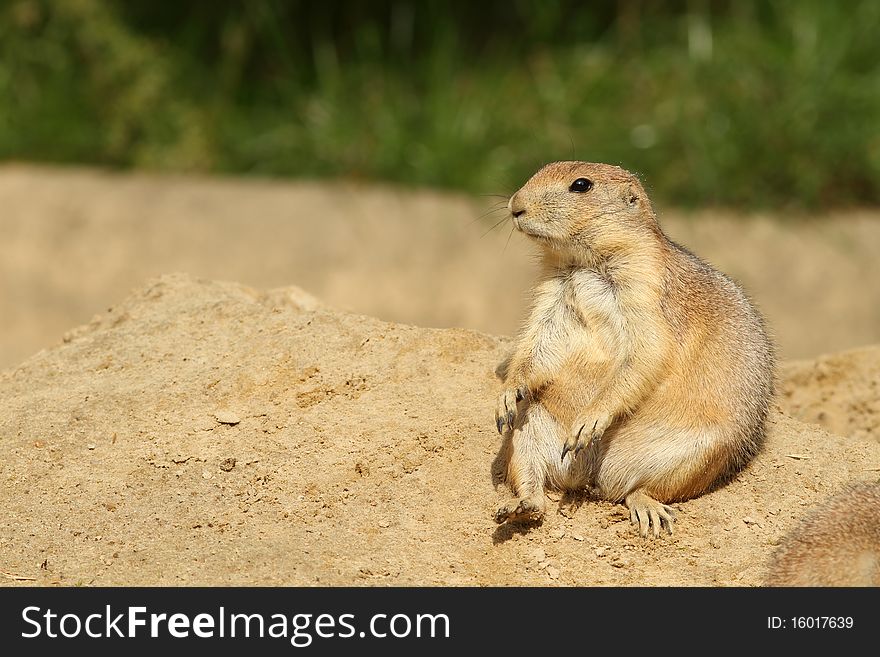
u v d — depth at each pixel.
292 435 9.79
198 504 9.15
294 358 10.55
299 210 24.92
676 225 24.64
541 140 26.03
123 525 8.96
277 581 8.36
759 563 8.88
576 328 9.75
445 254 23.92
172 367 10.60
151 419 9.98
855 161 25.62
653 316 9.31
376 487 9.34
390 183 26.27
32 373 10.72
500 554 8.88
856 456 10.20
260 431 9.84
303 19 28.50
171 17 28.36
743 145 25.72
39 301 22.97
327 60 28.00
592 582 8.66
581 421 9.13
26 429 9.89
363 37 28.02
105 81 27.41
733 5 27.73
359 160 26.48
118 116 27.23
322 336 10.81
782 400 12.60
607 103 26.84
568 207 9.54
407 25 28.19
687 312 9.49
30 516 9.06
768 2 27.64
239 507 9.13
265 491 9.27
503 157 26.19
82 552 8.70
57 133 27.39
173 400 10.16
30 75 27.94
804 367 13.45
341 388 10.27
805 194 25.36
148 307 11.66
